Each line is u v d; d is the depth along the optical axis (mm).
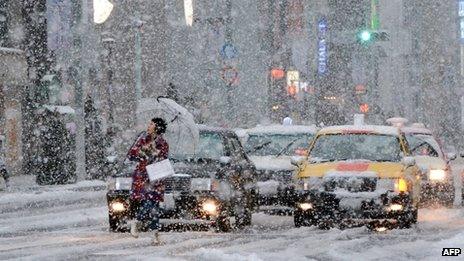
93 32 88562
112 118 79812
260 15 128625
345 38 154875
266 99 128750
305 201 35969
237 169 36375
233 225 37500
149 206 30391
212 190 33875
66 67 73500
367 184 35469
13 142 80625
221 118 117938
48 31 70562
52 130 67562
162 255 27188
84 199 55438
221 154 36562
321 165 36906
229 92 108438
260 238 32344
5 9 78938
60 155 67875
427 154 49844
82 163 71625
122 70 101562
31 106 81875
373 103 173250
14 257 26859
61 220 40688
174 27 115125
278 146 46844
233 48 115500
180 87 114875
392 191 35344
